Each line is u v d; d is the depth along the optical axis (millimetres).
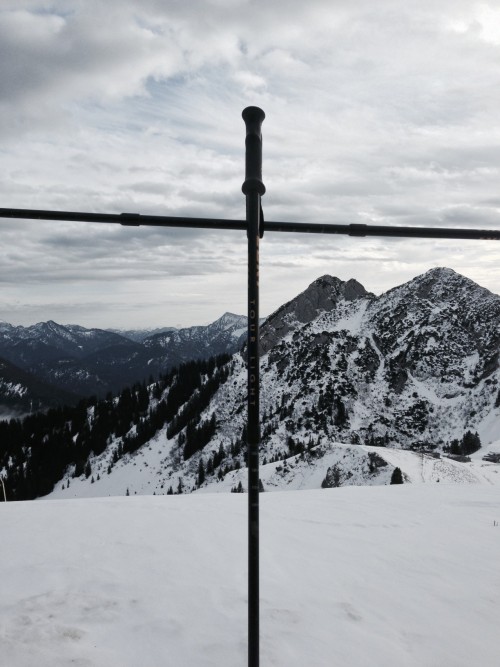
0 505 8828
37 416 198125
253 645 2092
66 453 179875
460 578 4668
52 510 8023
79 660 2613
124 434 190750
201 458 160000
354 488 13820
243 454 154625
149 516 7355
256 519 2127
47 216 2451
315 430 169375
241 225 2355
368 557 5355
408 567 5000
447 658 2926
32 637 2859
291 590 4008
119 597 3611
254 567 2123
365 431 168000
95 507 8422
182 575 4246
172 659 2666
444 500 10383
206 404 183500
